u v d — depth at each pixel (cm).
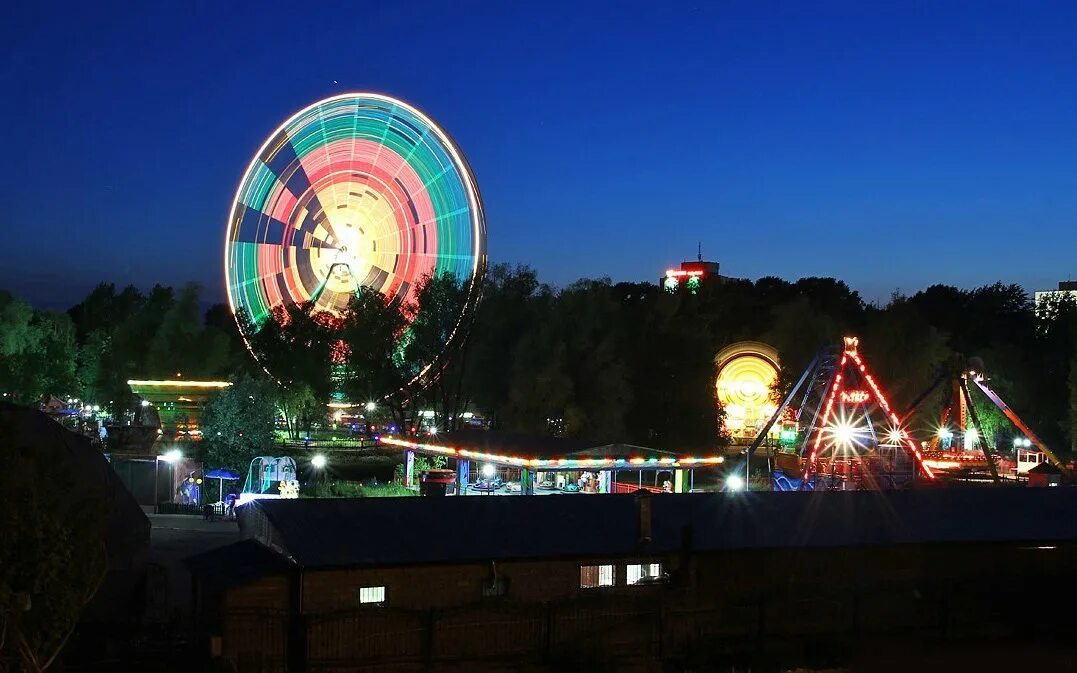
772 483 6406
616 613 2647
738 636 2706
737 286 14325
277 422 10838
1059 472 6631
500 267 8938
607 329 8506
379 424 11119
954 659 2567
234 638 2350
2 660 1705
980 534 3142
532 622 2566
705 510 3133
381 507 2877
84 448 3412
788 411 10031
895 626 2850
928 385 9150
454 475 5766
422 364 8725
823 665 2500
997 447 9762
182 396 7462
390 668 2398
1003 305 13025
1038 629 2859
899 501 3397
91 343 12381
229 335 12900
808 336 10050
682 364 8550
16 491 1658
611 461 5216
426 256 8756
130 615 2942
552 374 7919
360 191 8700
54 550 1628
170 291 12319
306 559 2481
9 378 10100
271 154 8238
